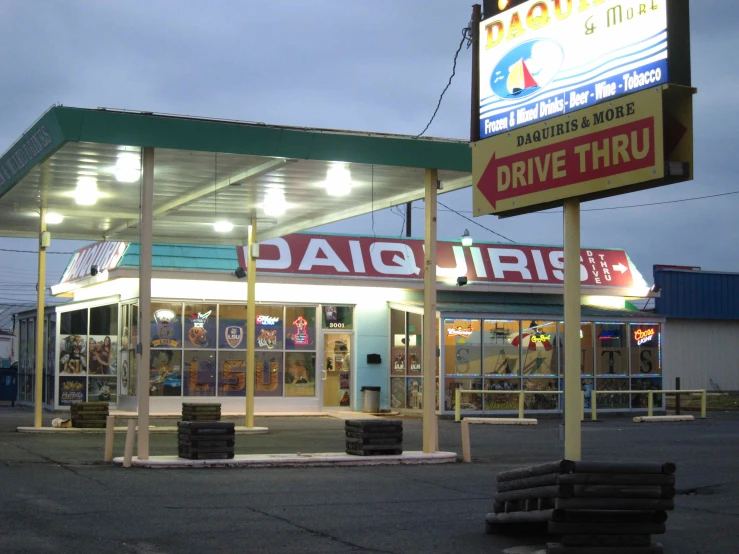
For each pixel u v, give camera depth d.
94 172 17.59
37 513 10.59
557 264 32.28
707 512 11.72
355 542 9.48
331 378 29.23
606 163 9.44
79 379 29.42
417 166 16.81
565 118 9.93
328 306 29.11
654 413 30.48
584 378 29.73
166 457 15.69
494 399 28.30
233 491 12.62
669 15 9.00
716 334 42.25
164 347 27.02
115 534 9.54
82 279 30.16
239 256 28.06
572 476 8.34
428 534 9.95
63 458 16.06
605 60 9.63
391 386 29.64
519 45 10.66
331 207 21.36
